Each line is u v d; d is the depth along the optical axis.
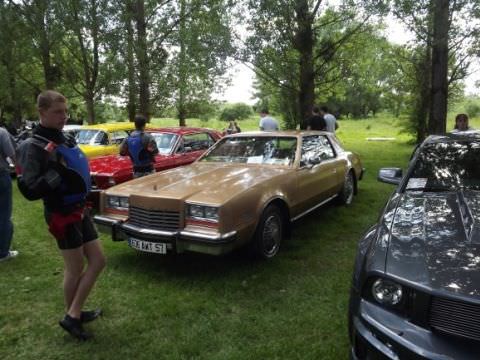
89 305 3.72
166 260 4.74
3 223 4.75
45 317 3.54
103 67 14.00
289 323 3.35
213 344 3.08
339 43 12.40
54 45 14.35
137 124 6.07
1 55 14.99
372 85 20.81
